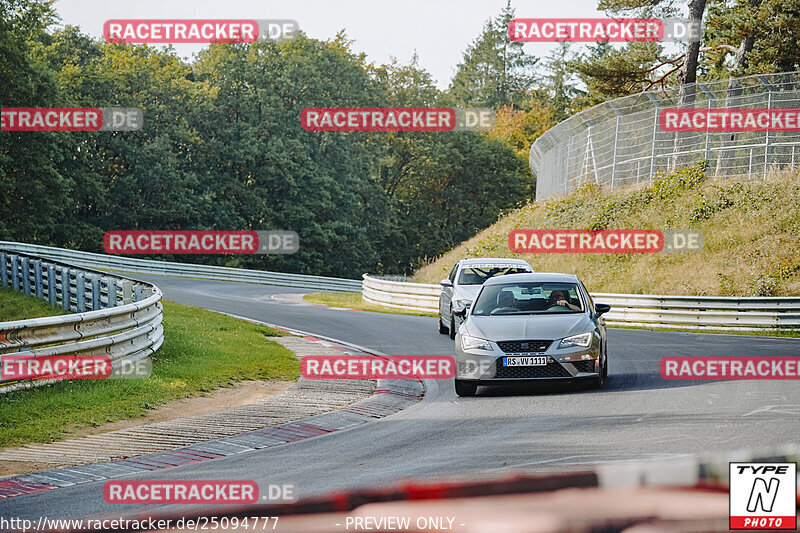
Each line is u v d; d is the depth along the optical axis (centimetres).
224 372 5250
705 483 560
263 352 6178
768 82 12006
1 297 9112
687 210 12294
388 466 2827
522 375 4488
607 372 5131
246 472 2827
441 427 3666
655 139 13625
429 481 2489
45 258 8962
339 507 712
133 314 5312
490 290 5081
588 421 3612
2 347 4000
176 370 5094
